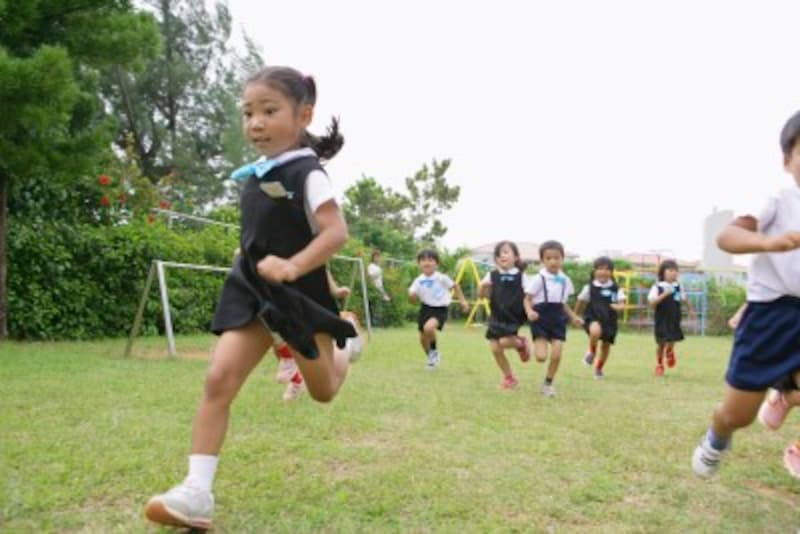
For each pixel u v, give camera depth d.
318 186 2.05
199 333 9.21
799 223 2.03
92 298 7.83
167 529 1.92
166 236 8.77
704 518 2.19
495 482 2.49
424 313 6.72
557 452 2.99
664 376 6.70
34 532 1.87
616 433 3.44
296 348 1.98
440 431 3.39
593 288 6.75
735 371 2.13
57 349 6.28
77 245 7.60
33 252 7.16
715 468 2.40
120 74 20.55
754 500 2.40
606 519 2.15
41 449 2.69
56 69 5.78
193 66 23.08
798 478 2.71
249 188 2.15
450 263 18.61
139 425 3.19
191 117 23.62
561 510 2.21
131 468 2.48
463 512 2.16
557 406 4.35
